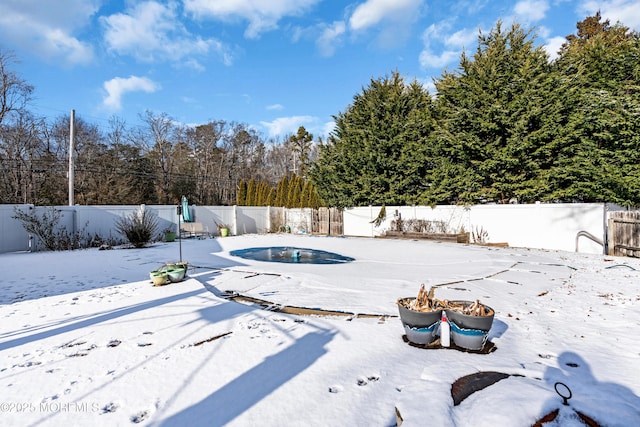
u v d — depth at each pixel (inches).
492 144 504.7
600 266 315.3
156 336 145.3
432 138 604.4
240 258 402.9
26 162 949.2
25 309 189.8
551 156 486.3
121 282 263.7
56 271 316.5
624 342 132.6
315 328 153.7
